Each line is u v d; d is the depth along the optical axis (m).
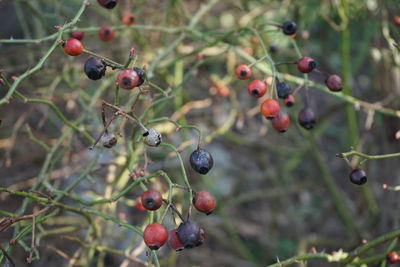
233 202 0.76
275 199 0.79
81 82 0.74
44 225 0.70
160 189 0.64
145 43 0.70
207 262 0.75
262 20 0.74
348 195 0.86
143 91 0.49
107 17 0.70
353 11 0.69
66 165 0.70
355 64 0.75
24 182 0.70
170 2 0.70
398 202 0.67
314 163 0.83
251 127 0.79
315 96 0.88
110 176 0.67
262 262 0.77
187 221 0.47
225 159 0.86
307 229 0.84
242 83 0.72
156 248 0.47
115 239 0.71
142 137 0.51
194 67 0.62
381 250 0.67
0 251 0.53
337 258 0.54
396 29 0.64
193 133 0.82
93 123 0.75
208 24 0.79
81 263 0.62
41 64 0.51
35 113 0.79
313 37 0.82
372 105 0.62
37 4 0.71
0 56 0.70
